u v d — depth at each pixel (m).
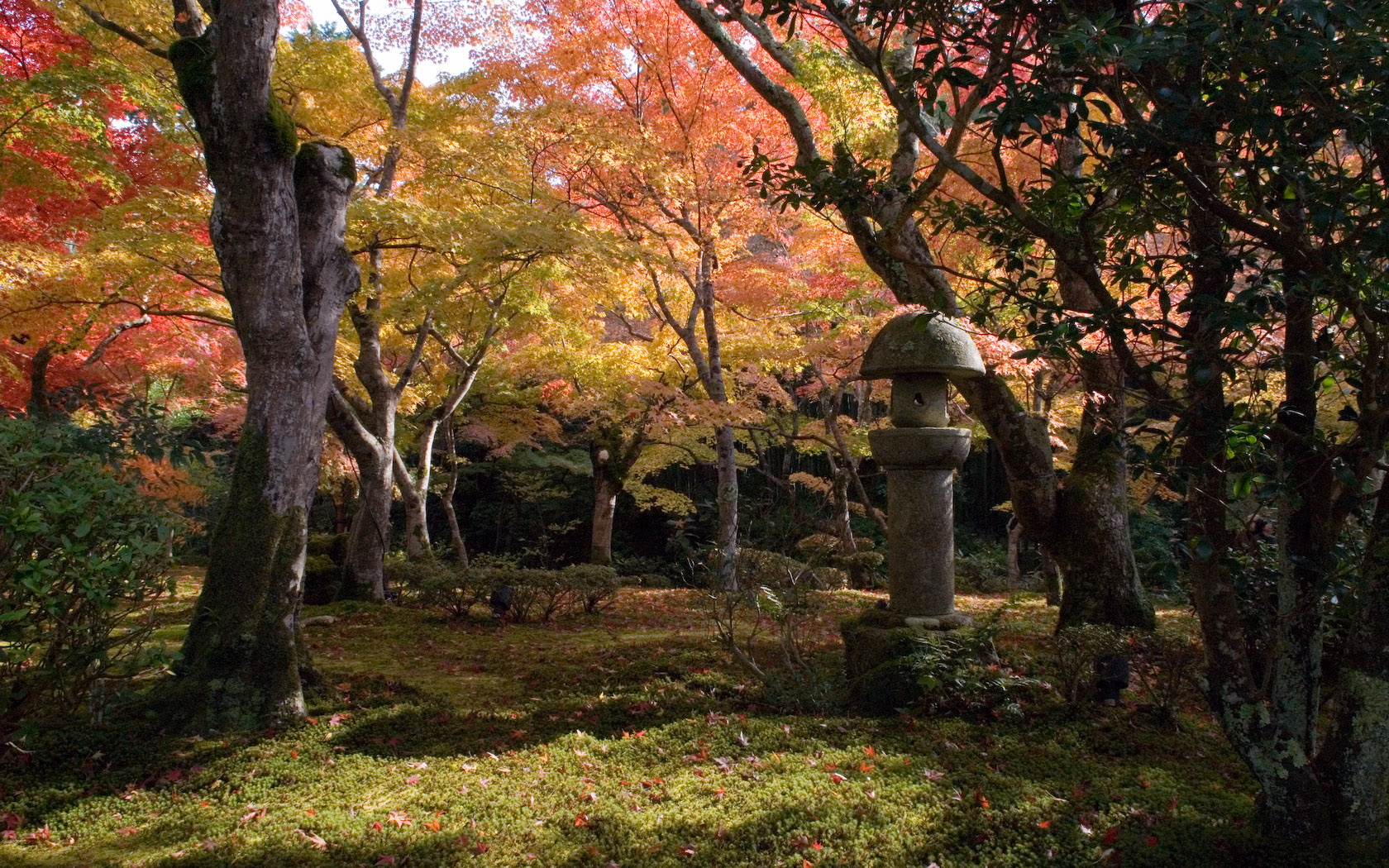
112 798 3.59
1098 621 6.41
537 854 2.94
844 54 6.82
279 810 3.43
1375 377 2.27
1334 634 3.40
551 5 10.09
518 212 8.33
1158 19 2.11
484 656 7.32
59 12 7.97
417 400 13.52
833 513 15.12
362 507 10.88
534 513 21.41
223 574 4.74
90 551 3.78
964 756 3.95
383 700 5.18
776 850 2.91
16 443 3.96
